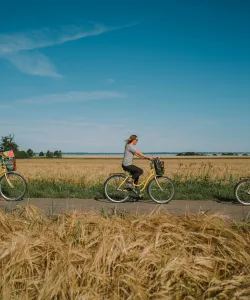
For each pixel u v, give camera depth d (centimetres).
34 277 374
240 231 482
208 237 436
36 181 1385
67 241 435
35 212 557
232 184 1244
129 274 360
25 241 418
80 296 333
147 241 437
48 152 13162
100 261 382
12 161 1013
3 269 376
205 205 893
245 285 344
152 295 336
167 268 362
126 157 947
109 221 492
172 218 521
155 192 959
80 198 1037
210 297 336
